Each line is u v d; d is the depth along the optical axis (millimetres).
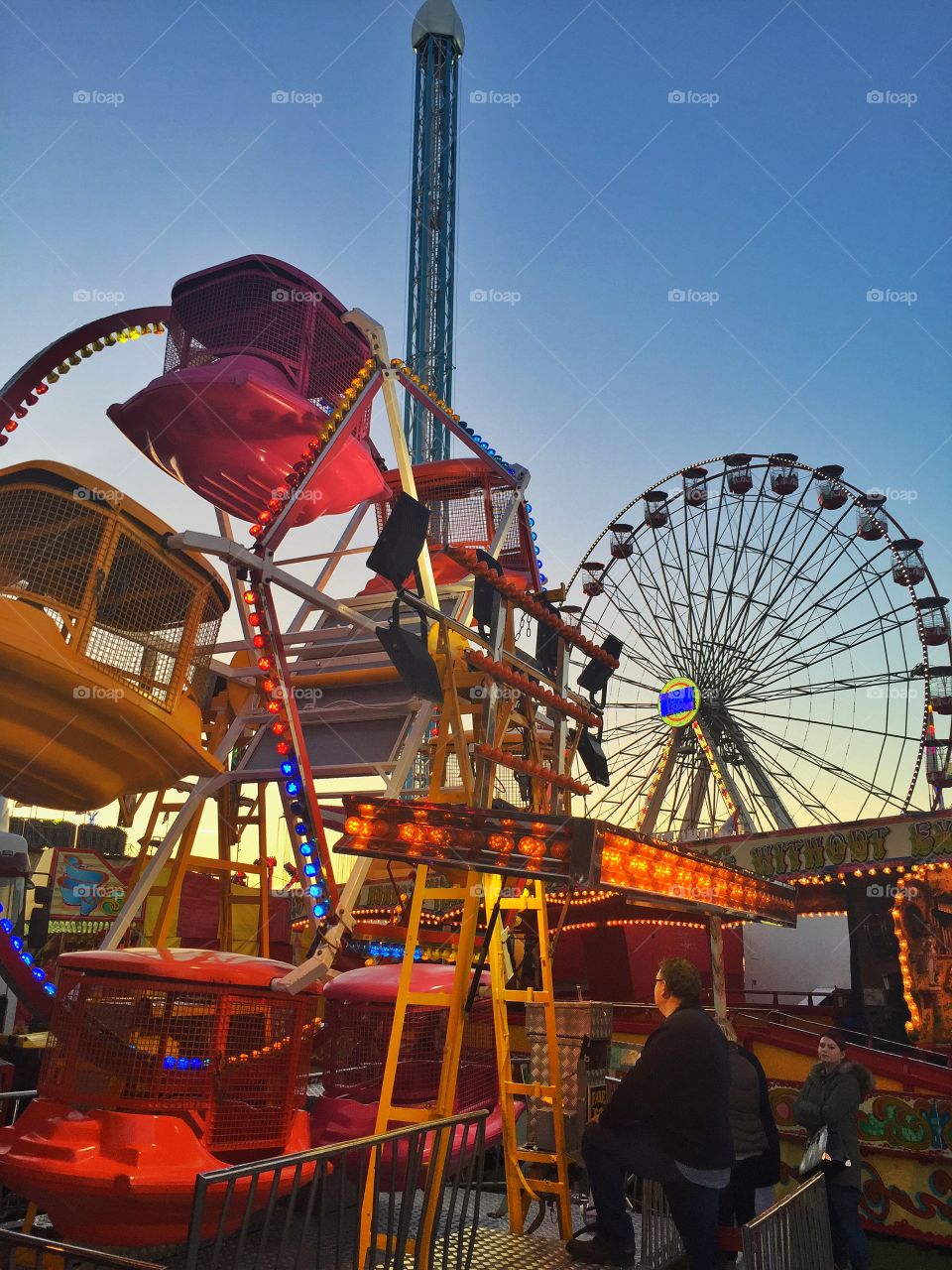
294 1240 5801
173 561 7684
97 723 7352
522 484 11180
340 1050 7031
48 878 15000
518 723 7898
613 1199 4789
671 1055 4625
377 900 17234
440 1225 6375
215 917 13539
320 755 8359
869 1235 9164
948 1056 11695
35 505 6852
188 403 9086
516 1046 10789
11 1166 4562
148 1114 4719
